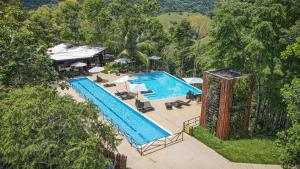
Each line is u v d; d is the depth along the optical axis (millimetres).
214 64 27656
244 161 20297
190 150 21688
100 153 13805
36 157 12625
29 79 20172
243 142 22953
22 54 20594
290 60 25203
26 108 13734
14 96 15383
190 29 51719
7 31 21734
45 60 21906
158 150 21516
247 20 25703
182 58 50344
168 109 29656
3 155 12977
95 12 46500
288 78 24859
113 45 45000
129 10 46406
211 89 23516
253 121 28578
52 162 12594
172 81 40312
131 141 22266
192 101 32125
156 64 49219
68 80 36219
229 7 25969
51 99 15242
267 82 25859
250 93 24031
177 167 19453
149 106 29469
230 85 22172
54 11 53375
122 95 32844
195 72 46344
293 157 15492
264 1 24422
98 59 43594
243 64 26625
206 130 24438
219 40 26516
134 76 40969
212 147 22047
